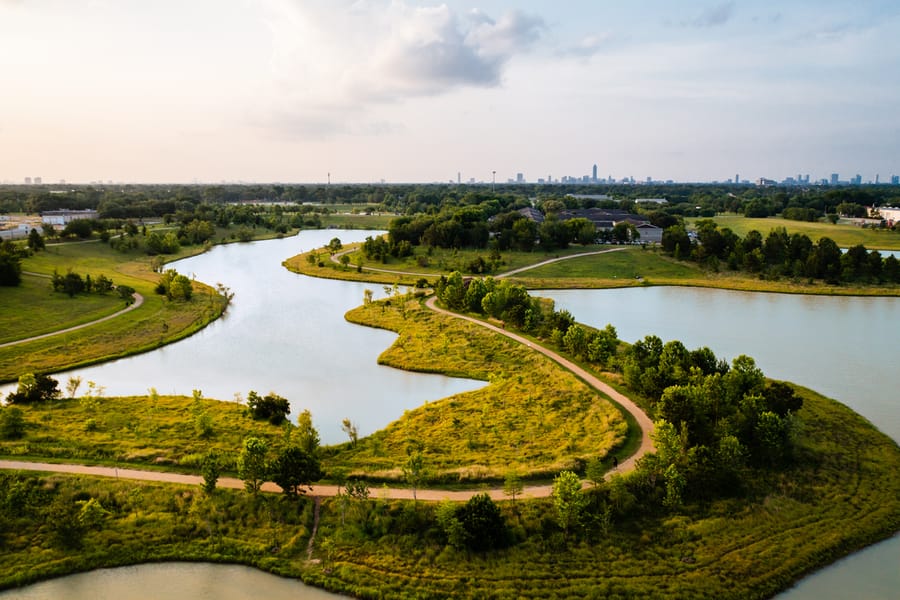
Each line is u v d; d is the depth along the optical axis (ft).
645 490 193.06
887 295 543.80
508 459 219.00
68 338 379.96
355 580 162.40
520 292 441.68
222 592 160.76
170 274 530.68
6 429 232.32
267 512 187.42
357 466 215.10
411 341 388.57
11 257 472.85
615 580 159.53
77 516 177.58
